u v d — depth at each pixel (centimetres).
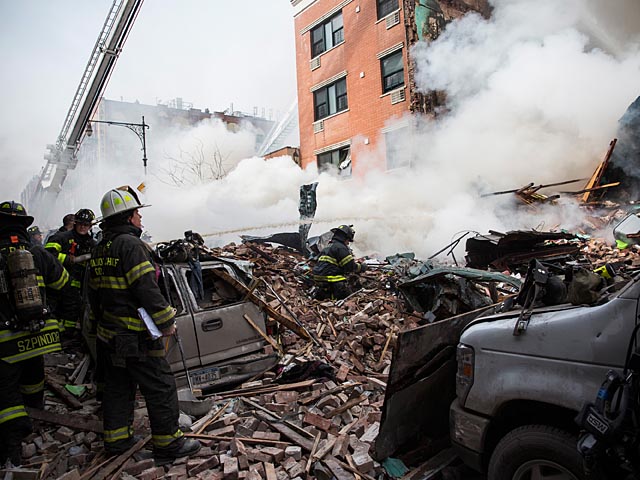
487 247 888
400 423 309
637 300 218
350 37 1866
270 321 517
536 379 241
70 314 519
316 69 2048
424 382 310
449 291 574
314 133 2075
